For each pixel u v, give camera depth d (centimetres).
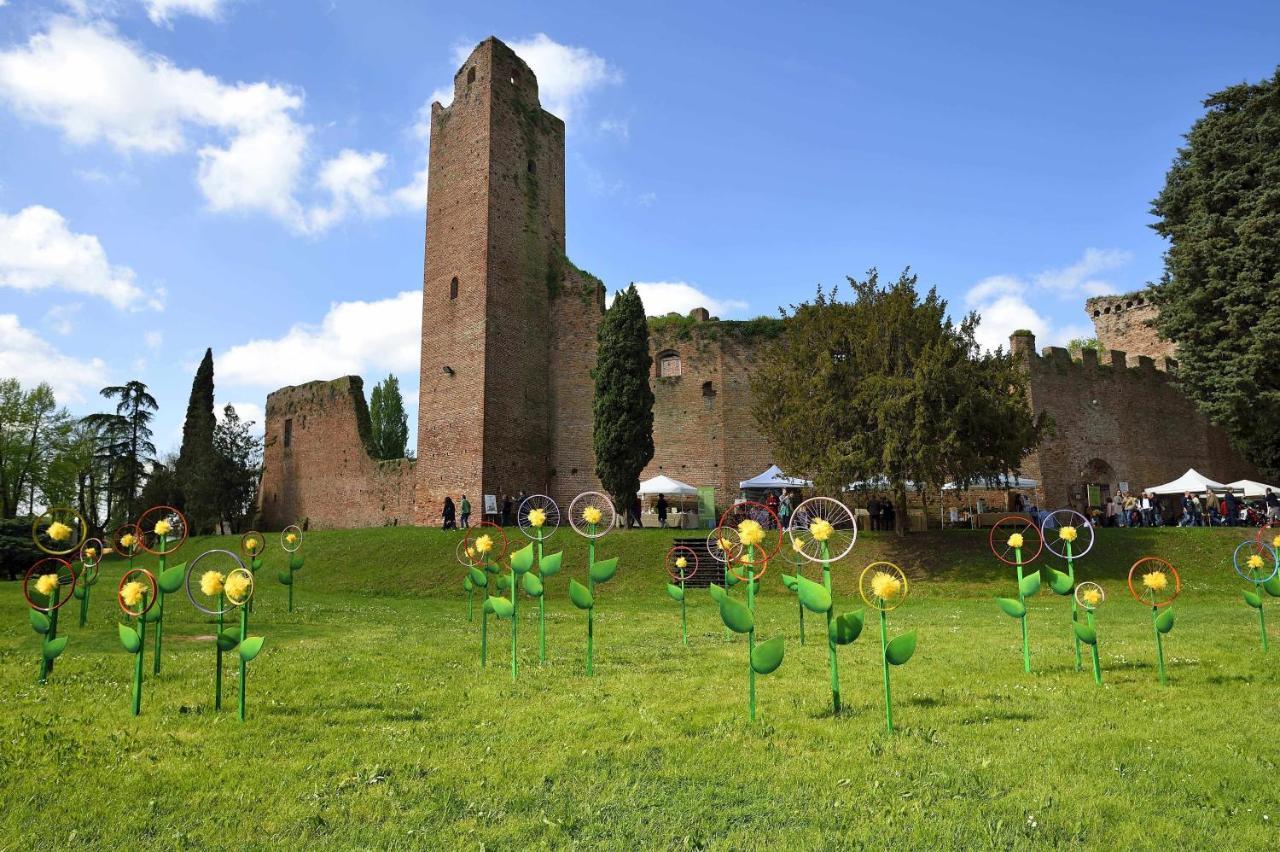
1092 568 2158
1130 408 4025
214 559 2781
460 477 3278
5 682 845
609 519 1445
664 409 3472
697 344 3491
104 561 3203
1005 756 576
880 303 2422
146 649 1084
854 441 2233
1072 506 3722
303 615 1557
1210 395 3031
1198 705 723
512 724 673
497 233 3434
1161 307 3253
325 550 2738
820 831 455
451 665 957
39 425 5050
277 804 498
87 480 5406
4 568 2425
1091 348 3994
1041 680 838
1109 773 541
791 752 589
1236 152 3020
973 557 2252
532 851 433
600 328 2955
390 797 507
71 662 963
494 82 3550
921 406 2133
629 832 455
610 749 598
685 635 1145
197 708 734
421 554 2511
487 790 518
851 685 820
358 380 4359
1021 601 912
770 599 1934
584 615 1577
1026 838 443
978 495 3500
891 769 549
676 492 3042
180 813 487
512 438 3375
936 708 716
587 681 852
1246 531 2341
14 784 531
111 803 500
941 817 471
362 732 652
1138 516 3189
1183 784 520
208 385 4922
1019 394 2322
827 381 2322
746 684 830
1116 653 1001
